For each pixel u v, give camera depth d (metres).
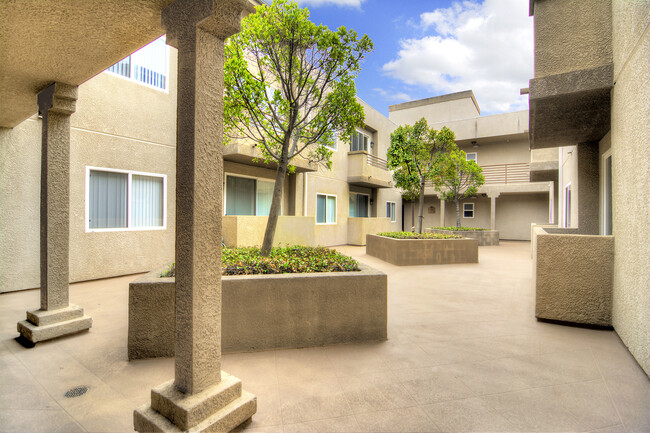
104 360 3.41
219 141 2.38
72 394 2.76
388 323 4.67
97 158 7.15
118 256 7.52
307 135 5.83
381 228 16.88
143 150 7.98
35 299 5.80
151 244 8.15
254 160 9.81
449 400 2.67
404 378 3.04
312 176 13.30
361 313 3.94
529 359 3.46
